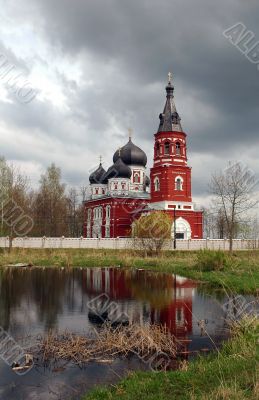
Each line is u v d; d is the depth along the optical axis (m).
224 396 7.07
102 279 25.73
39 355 10.48
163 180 61.28
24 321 14.24
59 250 48.41
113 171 71.56
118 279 25.75
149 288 21.77
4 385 8.62
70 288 21.86
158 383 8.24
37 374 9.21
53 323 13.95
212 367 8.94
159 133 62.66
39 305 17.11
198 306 16.75
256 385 7.29
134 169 74.62
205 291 20.48
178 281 24.47
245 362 9.02
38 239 52.03
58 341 11.46
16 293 20.19
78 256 42.81
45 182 72.62
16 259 38.28
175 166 61.31
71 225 84.50
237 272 25.23
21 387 8.52
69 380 8.87
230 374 8.33
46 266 34.31
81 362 9.95
